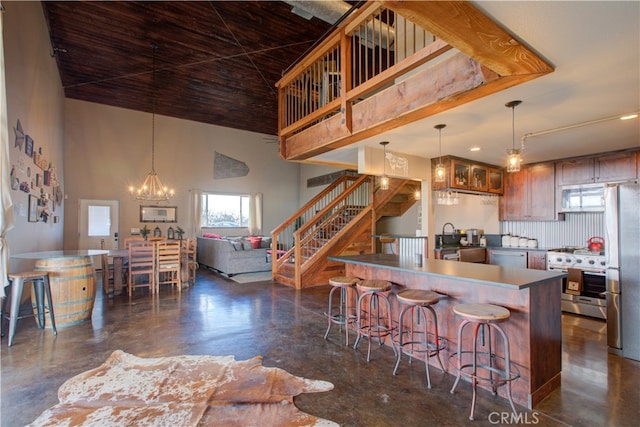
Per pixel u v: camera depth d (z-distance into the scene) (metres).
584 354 2.95
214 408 2.03
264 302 4.71
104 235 7.64
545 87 2.45
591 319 3.99
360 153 4.33
